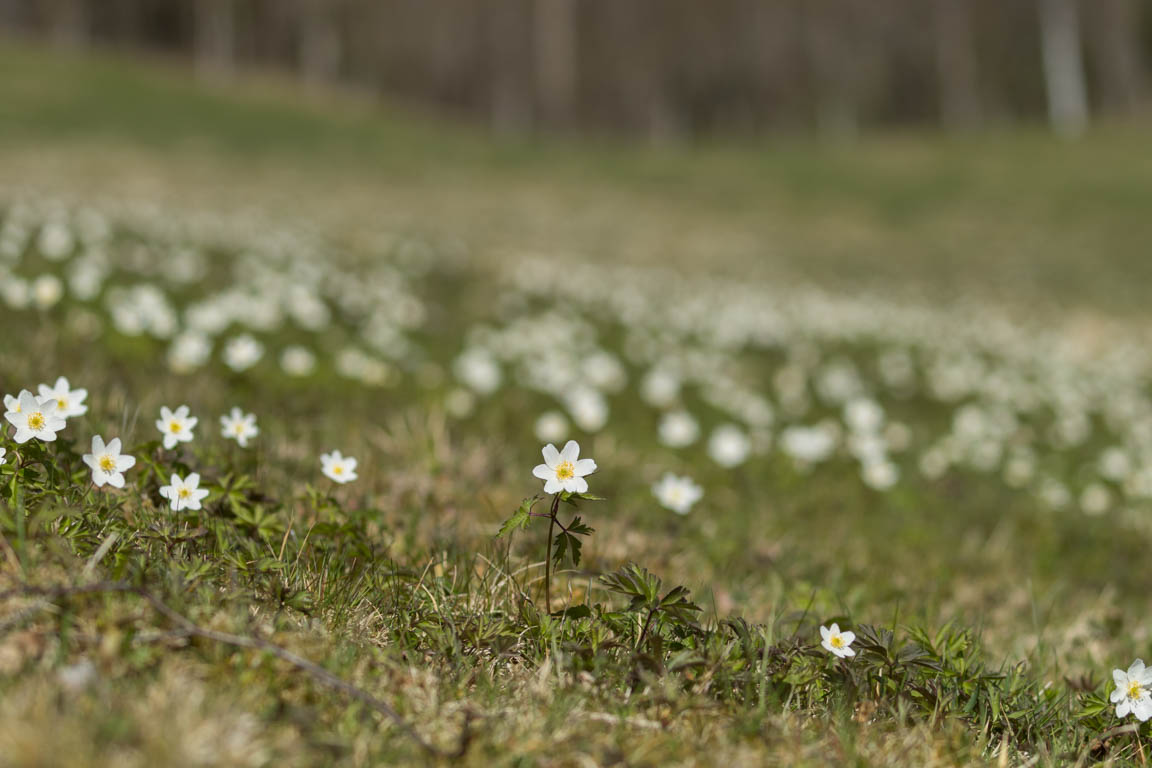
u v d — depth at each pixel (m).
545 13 69.25
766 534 5.20
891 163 42.00
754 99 67.69
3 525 2.45
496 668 2.75
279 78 59.19
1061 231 30.52
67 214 11.82
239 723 2.08
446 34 68.62
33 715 1.89
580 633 2.90
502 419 6.68
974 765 2.56
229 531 3.12
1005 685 3.09
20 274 7.65
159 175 22.17
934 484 7.39
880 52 65.56
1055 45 62.12
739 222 30.11
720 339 12.59
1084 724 2.98
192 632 2.28
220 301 7.85
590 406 6.72
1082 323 19.02
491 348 9.28
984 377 12.85
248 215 16.66
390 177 30.83
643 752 2.31
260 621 2.57
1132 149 42.47
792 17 64.88
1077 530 6.50
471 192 29.89
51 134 27.50
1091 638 4.39
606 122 70.31
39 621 2.24
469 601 3.14
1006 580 5.25
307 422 5.25
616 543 4.38
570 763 2.26
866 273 23.64
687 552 4.54
